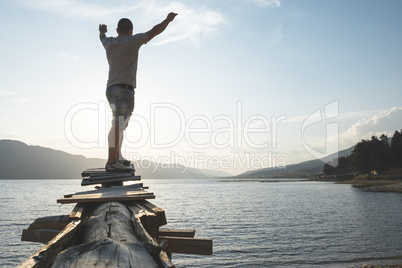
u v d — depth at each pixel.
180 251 3.44
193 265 20.70
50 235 3.80
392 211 50.47
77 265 1.37
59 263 1.43
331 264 20.52
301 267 20.00
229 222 40.25
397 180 135.12
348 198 79.94
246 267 20.09
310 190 125.19
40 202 77.44
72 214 2.82
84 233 2.34
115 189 4.08
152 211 2.86
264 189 149.75
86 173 4.68
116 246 1.60
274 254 23.22
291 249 24.77
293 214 48.78
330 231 32.88
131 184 4.36
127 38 4.80
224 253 23.67
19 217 46.41
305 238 29.16
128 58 4.81
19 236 30.80
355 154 159.38
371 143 153.25
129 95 4.80
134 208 3.10
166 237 3.46
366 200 72.56
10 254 23.88
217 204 68.94
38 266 1.45
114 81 4.79
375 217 43.66
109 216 2.56
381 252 23.36
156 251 1.71
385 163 151.25
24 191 140.12
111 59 4.83
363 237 29.25
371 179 151.12
